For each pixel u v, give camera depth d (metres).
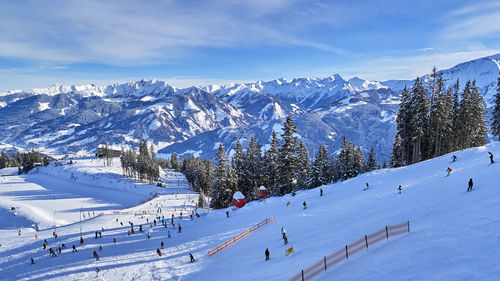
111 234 50.56
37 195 113.50
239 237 35.22
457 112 54.72
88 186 129.75
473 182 23.03
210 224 48.97
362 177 48.97
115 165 170.50
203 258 30.88
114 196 113.06
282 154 56.28
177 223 54.72
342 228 24.56
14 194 114.69
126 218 68.44
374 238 17.80
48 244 46.34
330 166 70.44
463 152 40.00
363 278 13.19
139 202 103.50
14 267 36.06
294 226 32.00
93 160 177.88
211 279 23.67
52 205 97.50
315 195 47.47
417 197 25.62
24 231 66.19
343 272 14.72
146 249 38.56
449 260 12.01
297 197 49.75
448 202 20.25
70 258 37.66
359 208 30.16
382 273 12.97
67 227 65.12
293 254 22.47
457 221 15.66
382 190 35.41
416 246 14.46
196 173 118.31
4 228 76.50
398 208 24.27
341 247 19.50
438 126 50.91
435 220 17.31
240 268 24.38
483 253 11.57
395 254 14.46
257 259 25.22
